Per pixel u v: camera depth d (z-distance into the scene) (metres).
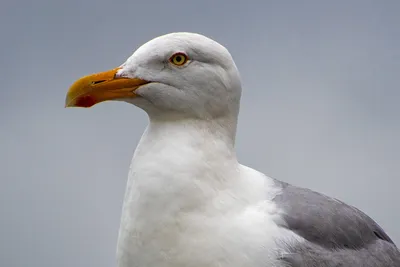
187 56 10.23
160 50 10.24
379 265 10.63
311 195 10.80
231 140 10.48
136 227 9.74
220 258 9.42
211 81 10.24
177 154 9.89
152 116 10.50
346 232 10.51
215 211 9.70
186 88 10.23
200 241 9.49
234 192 10.02
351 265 10.13
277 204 10.23
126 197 10.11
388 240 11.72
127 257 9.91
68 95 10.52
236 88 10.48
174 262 9.57
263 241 9.53
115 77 10.43
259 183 10.52
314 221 10.23
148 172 9.83
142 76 10.34
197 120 10.30
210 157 10.06
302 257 9.66
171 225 9.58
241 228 9.58
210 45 10.30
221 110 10.38
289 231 9.88
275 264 9.46
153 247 9.64
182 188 9.66
